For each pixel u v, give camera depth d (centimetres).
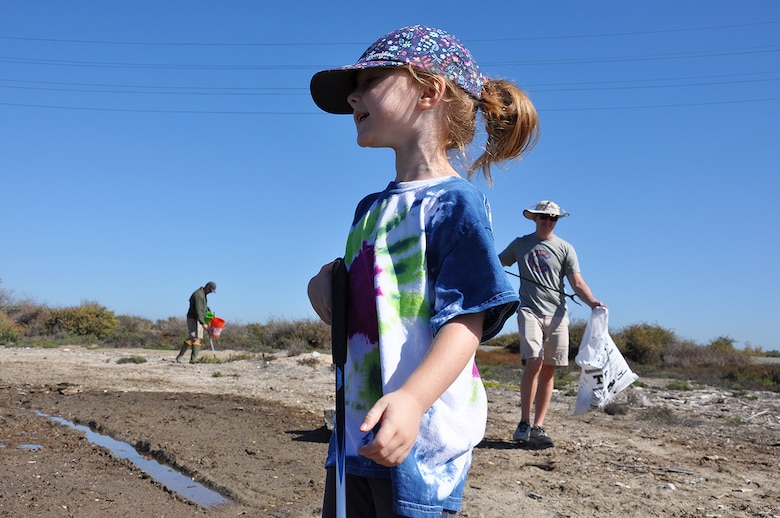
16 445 549
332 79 197
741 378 1747
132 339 2738
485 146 205
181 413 709
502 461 521
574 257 585
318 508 396
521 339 588
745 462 544
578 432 660
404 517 159
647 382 1445
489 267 160
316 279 195
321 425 653
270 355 1672
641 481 470
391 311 167
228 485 436
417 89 182
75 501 402
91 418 673
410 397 145
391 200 178
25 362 1370
